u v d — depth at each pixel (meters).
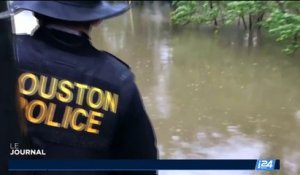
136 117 1.62
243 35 11.15
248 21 12.27
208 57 9.57
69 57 1.57
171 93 7.32
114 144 1.63
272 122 5.93
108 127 1.58
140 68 9.06
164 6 19.03
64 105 1.56
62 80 1.56
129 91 1.61
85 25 1.57
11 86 1.29
